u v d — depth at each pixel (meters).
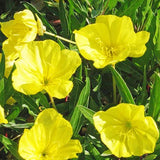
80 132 0.72
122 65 0.74
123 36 0.65
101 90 0.75
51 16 0.90
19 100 0.66
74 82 0.69
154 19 0.75
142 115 0.58
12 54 0.69
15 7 0.90
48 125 0.58
